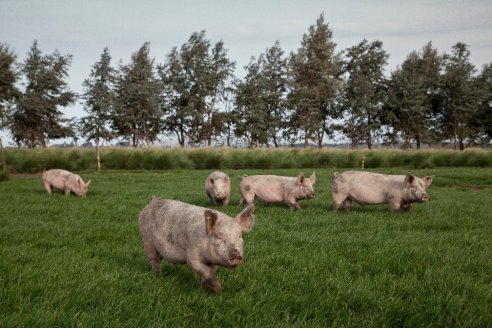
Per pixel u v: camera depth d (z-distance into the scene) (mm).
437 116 72312
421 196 11367
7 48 33406
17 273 5668
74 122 59719
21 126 55344
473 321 4527
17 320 4223
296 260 6656
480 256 7008
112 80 40594
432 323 4594
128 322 4305
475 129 69250
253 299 5074
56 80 57750
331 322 4629
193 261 5219
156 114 61250
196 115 63938
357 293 5250
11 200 13570
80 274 5738
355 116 66562
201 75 64812
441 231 9305
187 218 5449
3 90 33656
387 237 8531
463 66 68938
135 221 10227
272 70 68812
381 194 11961
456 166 34500
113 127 60875
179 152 31969
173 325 4336
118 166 29938
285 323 4418
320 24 67250
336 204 12414
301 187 12422
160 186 18406
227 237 4879
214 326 4363
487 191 18781
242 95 64625
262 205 13688
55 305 4781
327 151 35312
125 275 5844
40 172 28203
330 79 65875
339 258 6871
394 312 4789
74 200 14000
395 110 68125
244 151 33719
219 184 12977
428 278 5766
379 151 36344
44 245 7793
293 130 68688
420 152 35125
